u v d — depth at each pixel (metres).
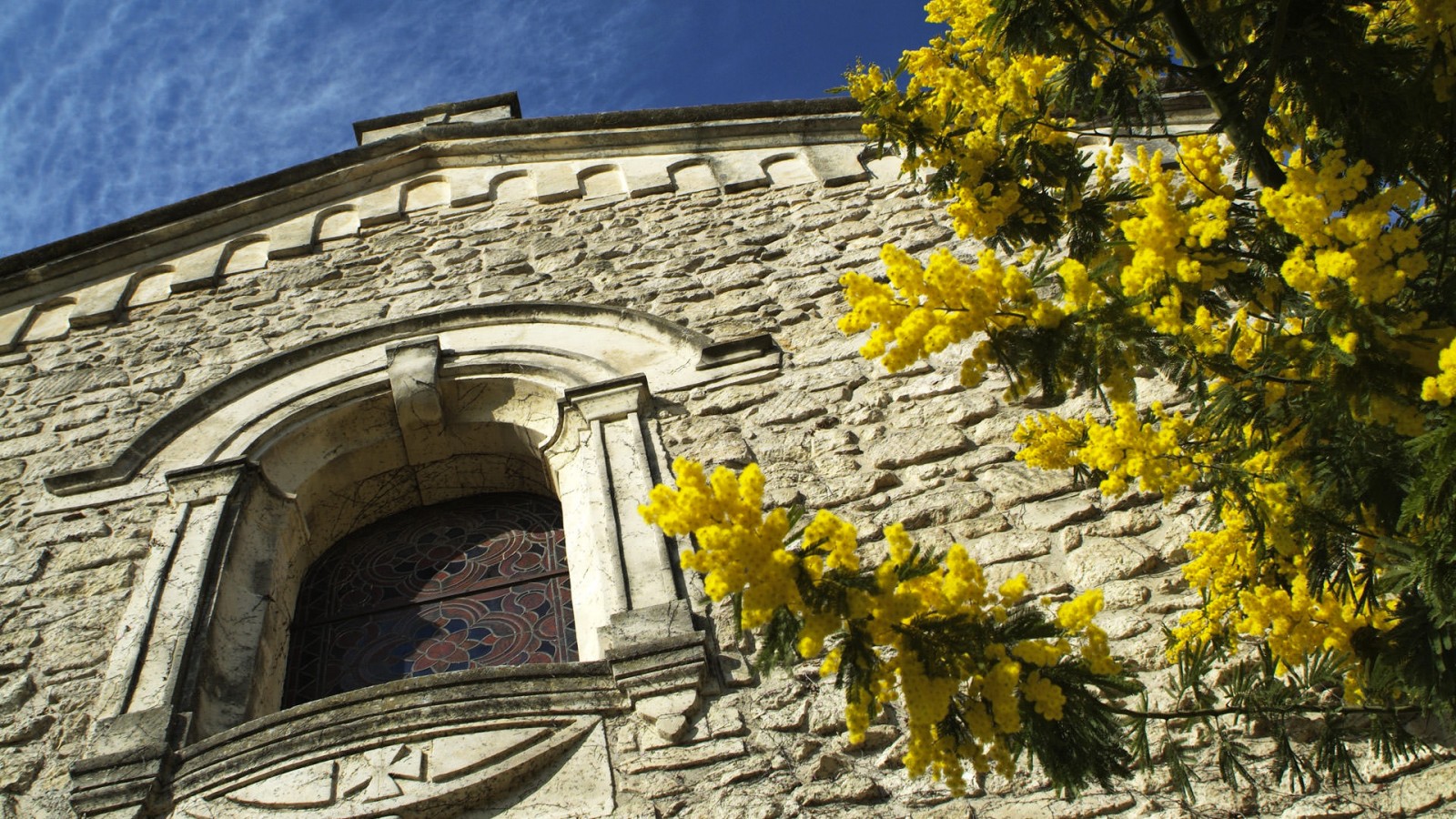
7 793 4.79
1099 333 3.34
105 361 7.36
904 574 3.16
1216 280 3.50
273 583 5.84
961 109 4.25
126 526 6.00
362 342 7.06
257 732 4.75
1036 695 3.14
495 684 4.82
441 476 6.85
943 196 4.30
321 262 8.07
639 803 4.41
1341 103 3.67
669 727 4.63
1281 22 3.62
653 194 8.23
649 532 5.54
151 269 8.17
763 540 3.04
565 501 6.18
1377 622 3.66
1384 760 3.96
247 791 4.60
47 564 5.82
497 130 8.85
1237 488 3.56
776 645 3.05
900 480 5.70
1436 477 2.98
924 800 4.31
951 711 3.22
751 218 7.85
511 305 7.12
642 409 6.27
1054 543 5.27
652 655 4.87
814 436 6.01
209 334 7.48
